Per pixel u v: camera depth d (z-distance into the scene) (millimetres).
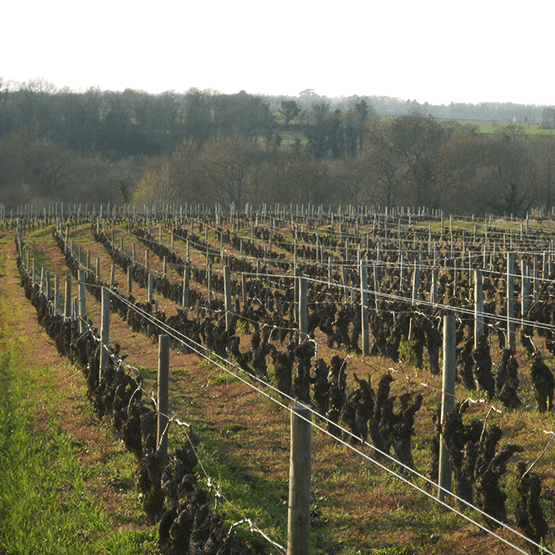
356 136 139000
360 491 9680
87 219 81875
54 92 174875
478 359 13602
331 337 19438
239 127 148000
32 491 9156
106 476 10195
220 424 13445
